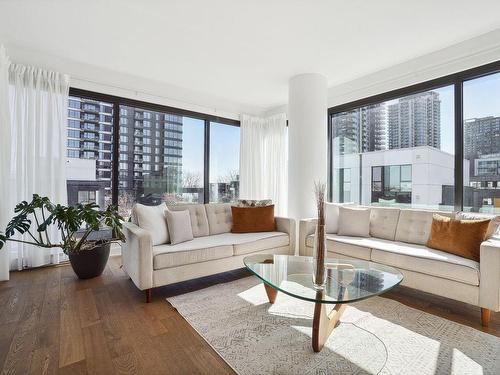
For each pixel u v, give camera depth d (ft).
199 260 8.30
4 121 9.01
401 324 6.31
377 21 8.38
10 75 9.70
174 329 6.07
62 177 10.59
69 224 8.55
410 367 4.81
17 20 8.34
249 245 9.56
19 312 6.78
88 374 4.61
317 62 11.17
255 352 5.23
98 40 9.53
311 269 6.80
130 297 7.78
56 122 10.53
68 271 9.99
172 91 13.91
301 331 5.98
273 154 16.67
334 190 14.47
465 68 9.50
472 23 8.46
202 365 4.88
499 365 4.85
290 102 12.72
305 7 7.73
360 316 6.71
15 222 8.30
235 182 16.93
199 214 10.52
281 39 9.45
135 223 9.03
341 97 13.52
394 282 5.81
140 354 5.16
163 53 10.46
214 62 11.21
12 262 10.07
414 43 9.67
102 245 9.57
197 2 7.54
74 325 6.18
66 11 7.93
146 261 7.32
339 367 4.81
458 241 7.36
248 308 7.09
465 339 5.67
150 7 7.75
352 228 10.24
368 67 11.62
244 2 7.53
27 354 5.10
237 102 16.31
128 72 12.23
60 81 10.64
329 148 14.48
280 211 16.20
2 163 8.95
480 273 6.30
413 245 8.74
